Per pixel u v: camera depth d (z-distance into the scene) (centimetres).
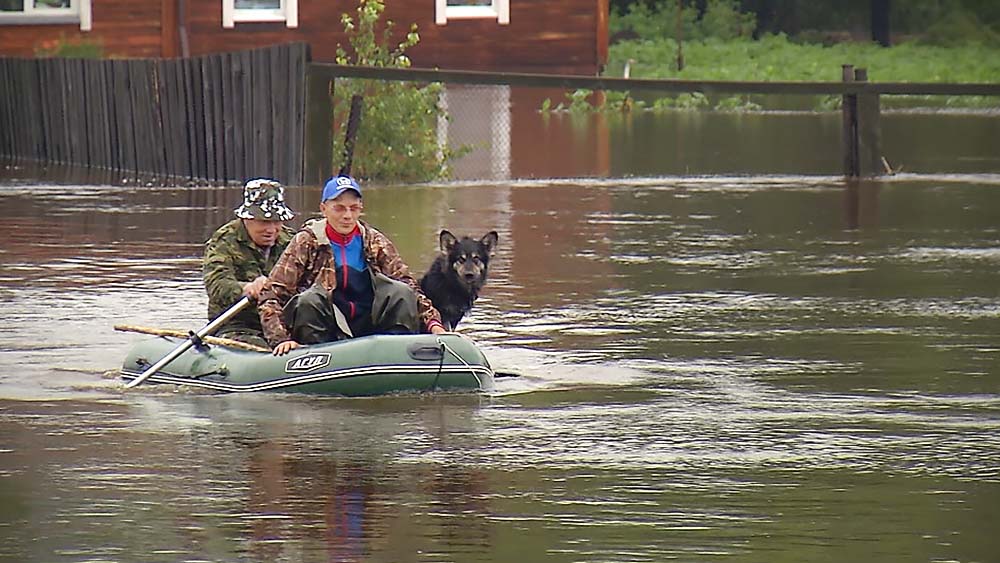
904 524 2148
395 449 2533
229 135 6631
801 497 2277
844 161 7138
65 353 3288
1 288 4069
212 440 2583
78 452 2505
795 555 2016
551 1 11388
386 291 3034
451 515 2181
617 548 2041
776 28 18062
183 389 2973
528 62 11400
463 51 11256
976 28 17012
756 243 5062
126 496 2259
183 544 2047
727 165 7669
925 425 2723
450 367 2938
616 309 3878
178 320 3634
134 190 6431
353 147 6500
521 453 2517
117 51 10306
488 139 8919
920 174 7231
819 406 2870
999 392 2988
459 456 2495
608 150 8425
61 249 4766
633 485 2336
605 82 6650
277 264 3031
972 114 10906
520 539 2075
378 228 5256
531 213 5784
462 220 5538
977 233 5300
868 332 3594
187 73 6806
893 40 17262
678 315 3806
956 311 3859
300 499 2250
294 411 2789
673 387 3028
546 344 3444
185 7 10431
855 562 1989
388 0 11044
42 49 10112
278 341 2995
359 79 6919
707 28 16738
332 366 2900
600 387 3019
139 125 7194
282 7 10744
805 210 5947
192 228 5272
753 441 2605
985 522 2158
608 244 5012
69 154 7762
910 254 4822
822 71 13912
